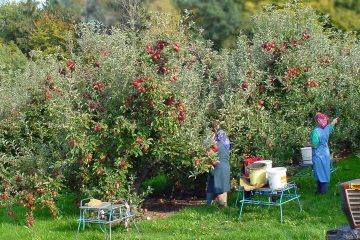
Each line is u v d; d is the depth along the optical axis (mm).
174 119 11258
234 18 25125
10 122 13906
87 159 11070
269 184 10430
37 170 11930
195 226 10305
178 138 11500
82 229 10617
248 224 10156
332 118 14992
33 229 11039
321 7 24422
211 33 25484
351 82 15391
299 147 13484
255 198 11703
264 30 14531
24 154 12406
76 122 11234
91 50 13367
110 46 13094
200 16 25797
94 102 11672
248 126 12594
